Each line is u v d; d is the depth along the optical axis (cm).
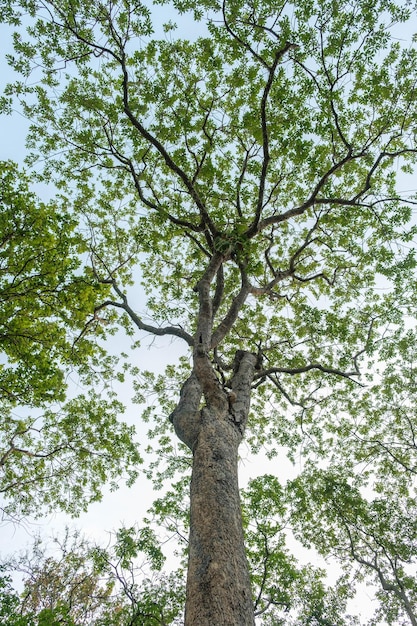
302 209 1150
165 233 1248
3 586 1042
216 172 1122
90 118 1202
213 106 1212
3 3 952
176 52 1119
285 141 1040
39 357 953
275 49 970
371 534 1638
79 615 1438
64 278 918
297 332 1481
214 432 677
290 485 1320
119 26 993
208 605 440
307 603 1461
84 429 1396
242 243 1011
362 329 1433
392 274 1221
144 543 1254
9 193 891
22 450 1230
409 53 1041
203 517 542
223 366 1165
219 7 964
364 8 945
